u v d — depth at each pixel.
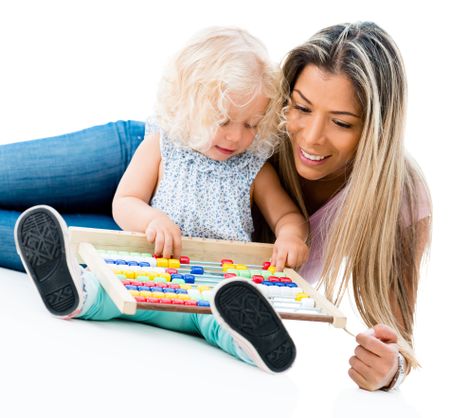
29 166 2.54
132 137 2.62
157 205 2.36
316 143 2.21
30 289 2.21
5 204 2.58
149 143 2.38
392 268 2.35
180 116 2.29
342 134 2.21
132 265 2.11
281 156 2.41
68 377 1.70
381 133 2.23
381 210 2.26
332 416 1.81
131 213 2.28
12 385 1.64
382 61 2.21
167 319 2.12
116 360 1.81
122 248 2.21
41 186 2.55
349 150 2.24
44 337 1.85
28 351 1.78
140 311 2.07
